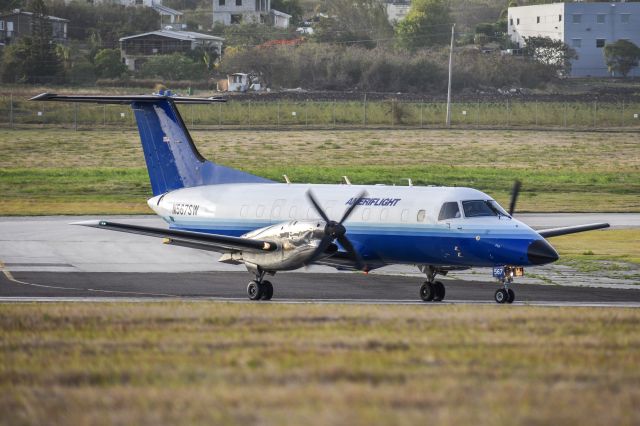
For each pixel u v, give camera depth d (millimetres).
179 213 124188
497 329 66188
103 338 61625
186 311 75812
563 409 43188
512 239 99125
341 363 53188
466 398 45031
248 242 100000
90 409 43312
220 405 43750
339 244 104500
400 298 107250
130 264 135750
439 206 103938
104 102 122375
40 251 147000
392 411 42625
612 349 58312
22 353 56281
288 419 41375
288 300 103500
